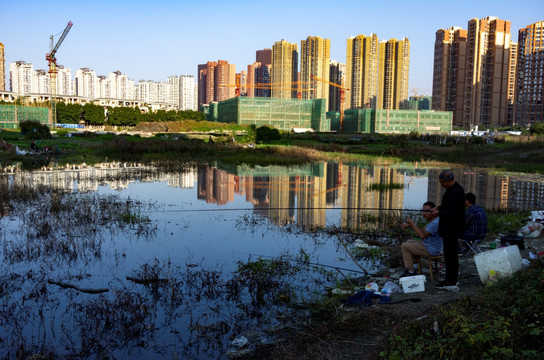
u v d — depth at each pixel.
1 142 38.69
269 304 7.23
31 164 31.22
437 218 7.79
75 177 24.50
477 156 44.03
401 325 5.53
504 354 4.41
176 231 12.35
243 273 8.49
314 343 5.57
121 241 11.18
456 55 144.12
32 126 61.31
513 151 47.28
